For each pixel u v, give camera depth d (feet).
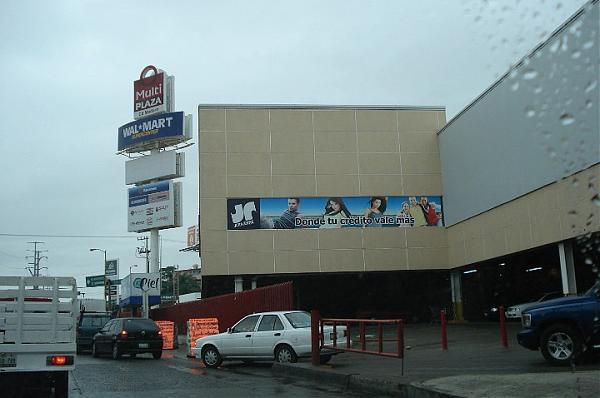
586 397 25.70
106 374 51.08
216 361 55.57
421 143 124.26
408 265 119.75
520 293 117.80
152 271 143.33
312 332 46.98
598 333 37.78
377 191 121.49
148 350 72.02
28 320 31.32
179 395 36.91
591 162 33.63
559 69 33.14
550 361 38.91
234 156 118.73
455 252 117.60
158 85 147.33
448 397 29.04
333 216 119.65
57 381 32.30
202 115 119.55
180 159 144.97
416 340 72.02
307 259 117.50
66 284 32.42
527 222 90.89
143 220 146.30
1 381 31.22
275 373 48.88
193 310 111.34
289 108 121.80
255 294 90.53
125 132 151.53
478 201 107.55
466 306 122.21
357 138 122.72
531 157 89.04
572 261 82.07
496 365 41.34
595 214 43.57
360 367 44.68
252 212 117.39
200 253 115.14
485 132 104.06
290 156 120.26
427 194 122.62
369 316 123.13
